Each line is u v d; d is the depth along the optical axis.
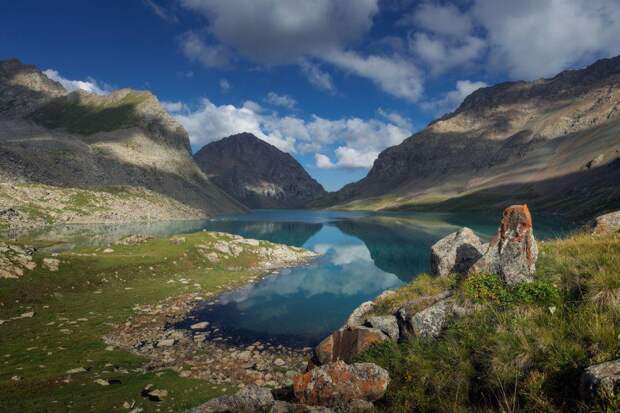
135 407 19.64
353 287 59.53
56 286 45.47
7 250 47.97
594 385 6.48
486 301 11.78
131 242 75.06
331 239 130.25
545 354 8.32
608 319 8.56
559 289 11.02
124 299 45.97
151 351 31.44
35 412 18.42
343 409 9.73
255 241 87.12
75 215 166.62
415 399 9.47
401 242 121.12
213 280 59.25
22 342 30.33
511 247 12.91
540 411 7.16
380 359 12.04
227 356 31.12
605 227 19.75
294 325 40.69
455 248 20.06
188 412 10.01
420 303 13.84
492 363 8.86
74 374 24.09
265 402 10.24
